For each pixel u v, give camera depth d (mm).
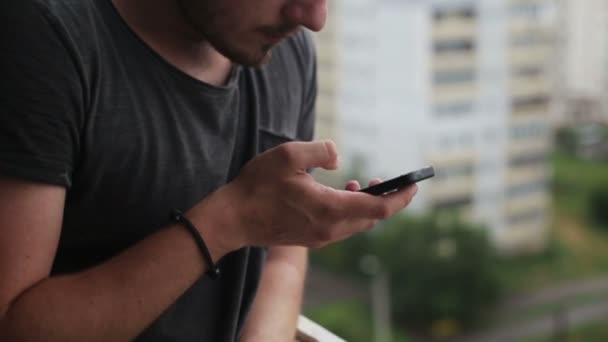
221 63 845
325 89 14445
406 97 13609
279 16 729
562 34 17016
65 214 775
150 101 777
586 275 14773
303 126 1056
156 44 792
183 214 750
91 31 738
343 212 729
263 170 736
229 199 741
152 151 780
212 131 835
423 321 13227
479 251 13188
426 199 14000
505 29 13609
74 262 816
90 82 731
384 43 13414
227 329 917
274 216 738
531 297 14258
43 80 695
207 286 891
